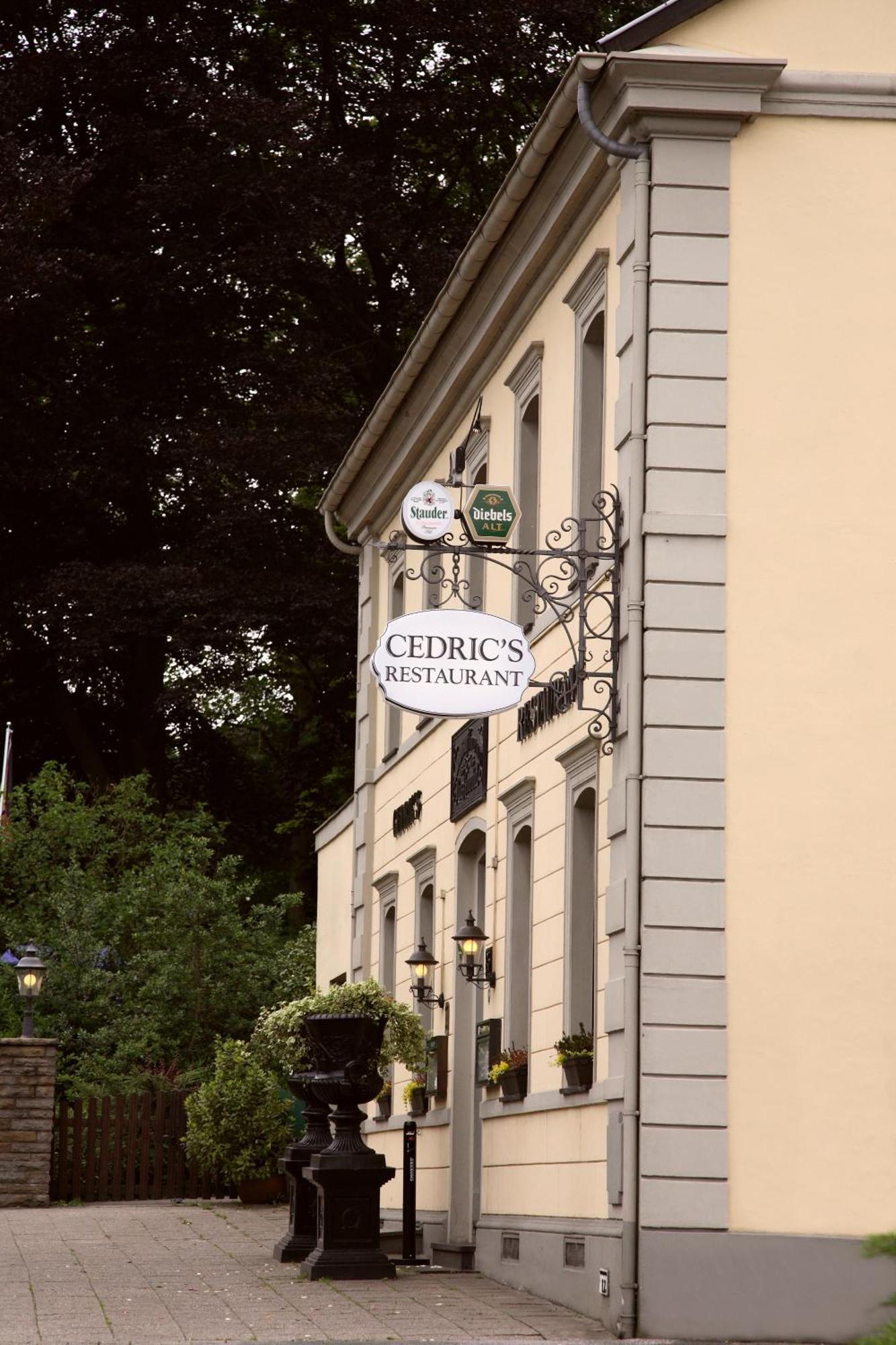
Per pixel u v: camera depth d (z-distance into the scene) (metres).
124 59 45.31
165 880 40.00
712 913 16.81
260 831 53.81
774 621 17.34
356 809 32.22
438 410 26.84
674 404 17.58
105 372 47.66
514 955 22.11
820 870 16.98
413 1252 22.88
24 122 46.28
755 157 18.00
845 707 17.25
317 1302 18.25
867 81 18.08
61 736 50.78
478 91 46.34
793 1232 16.39
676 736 17.09
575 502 20.34
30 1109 32.19
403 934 28.53
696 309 17.72
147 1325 16.44
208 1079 35.72
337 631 45.97
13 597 46.84
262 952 39.59
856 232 17.95
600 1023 18.16
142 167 46.56
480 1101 23.72
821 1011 16.75
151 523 48.94
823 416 17.66
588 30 45.31
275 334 49.34
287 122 44.16
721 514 17.44
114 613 44.97
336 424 46.72
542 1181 19.83
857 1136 16.58
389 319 48.56
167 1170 33.97
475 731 24.28
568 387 21.12
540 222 21.47
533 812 21.44
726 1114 16.52
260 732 57.56
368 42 46.81
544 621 21.50
